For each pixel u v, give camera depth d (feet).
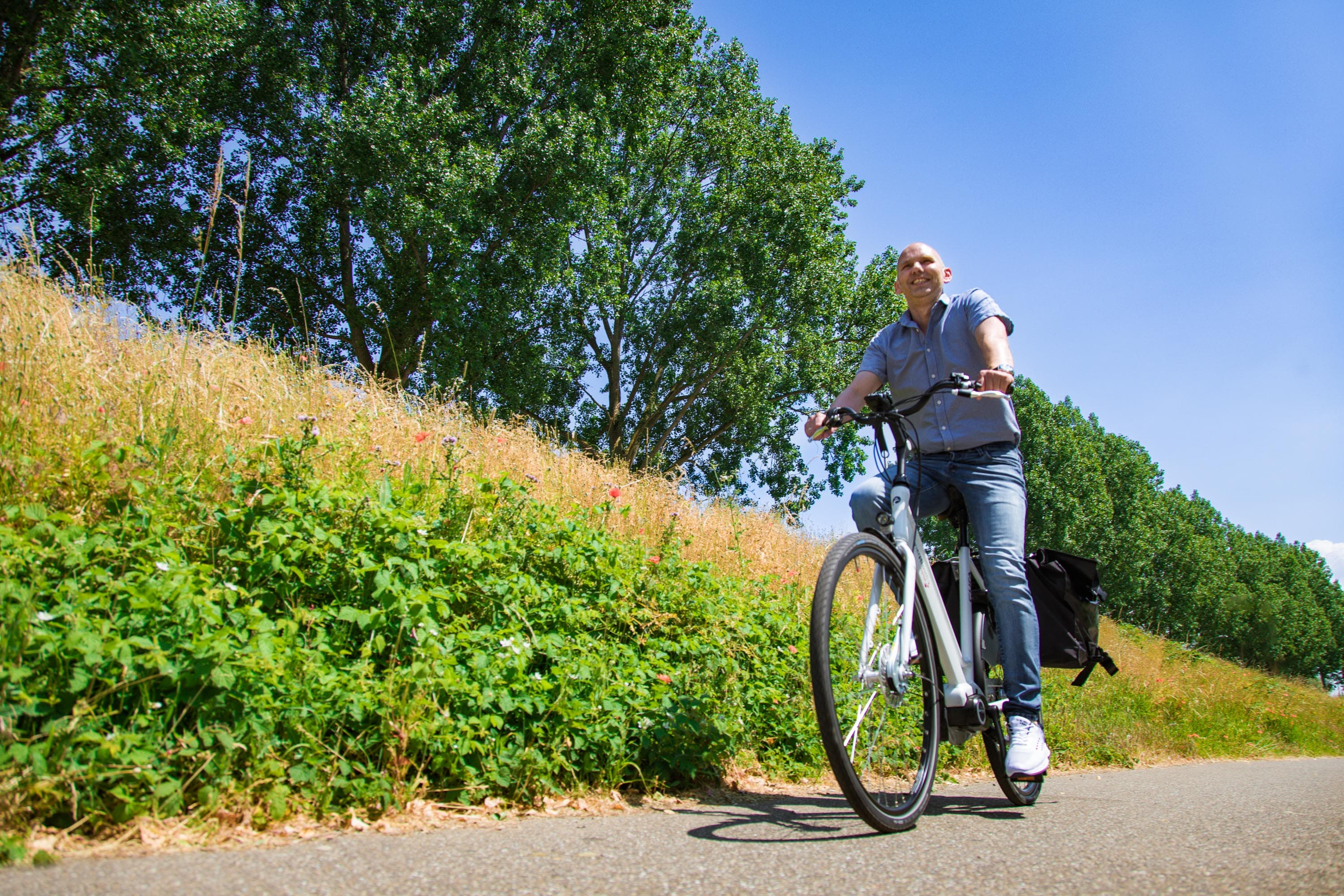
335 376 20.30
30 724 6.51
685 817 8.24
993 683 10.18
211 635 7.55
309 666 8.25
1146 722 25.02
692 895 5.17
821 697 7.46
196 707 7.17
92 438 11.98
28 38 48.62
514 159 60.59
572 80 67.82
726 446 84.33
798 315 78.54
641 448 82.53
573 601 12.63
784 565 25.21
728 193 79.20
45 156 55.77
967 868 6.08
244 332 19.06
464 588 11.69
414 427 19.42
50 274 15.98
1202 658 49.93
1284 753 30.37
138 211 61.72
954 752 14.83
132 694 7.05
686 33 75.97
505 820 7.64
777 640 15.35
